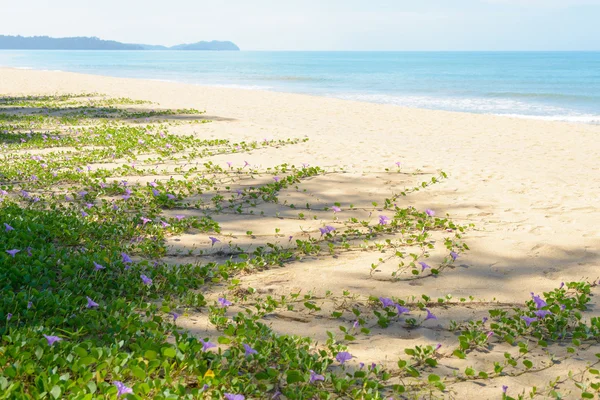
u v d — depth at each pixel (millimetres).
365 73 74625
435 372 3930
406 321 4719
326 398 3430
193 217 7719
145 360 3652
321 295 5309
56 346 3748
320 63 124812
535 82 54719
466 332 4473
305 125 20438
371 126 20656
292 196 9352
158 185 9516
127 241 6672
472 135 18688
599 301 5328
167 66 101750
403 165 12141
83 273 5375
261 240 7012
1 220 6641
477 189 9984
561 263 6285
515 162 13453
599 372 3861
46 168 10961
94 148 13867
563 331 4539
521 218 8125
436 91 42750
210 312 4746
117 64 112875
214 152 13594
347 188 9992
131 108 24297
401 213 8055
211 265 5879
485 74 71500
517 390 3732
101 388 3199
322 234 6777
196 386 3537
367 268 6062
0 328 3943
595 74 70875
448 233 7367
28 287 4922
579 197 9430
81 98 28766
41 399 3059
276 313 4852
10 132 16141
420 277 5840
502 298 5363
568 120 24953
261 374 3604
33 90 33969
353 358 4059
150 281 4945
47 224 6746
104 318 4328
